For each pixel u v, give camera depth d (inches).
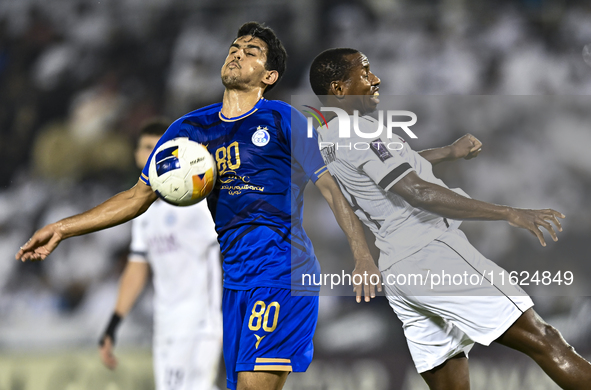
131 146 1608.0
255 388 439.2
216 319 684.7
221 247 467.8
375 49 1530.5
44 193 1547.7
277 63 474.0
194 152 438.9
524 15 1501.0
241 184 447.2
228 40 1690.5
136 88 1690.5
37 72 1760.6
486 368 735.7
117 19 1785.2
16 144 1680.6
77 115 1658.5
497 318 466.3
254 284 445.1
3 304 1289.4
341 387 775.7
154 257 690.8
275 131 448.8
